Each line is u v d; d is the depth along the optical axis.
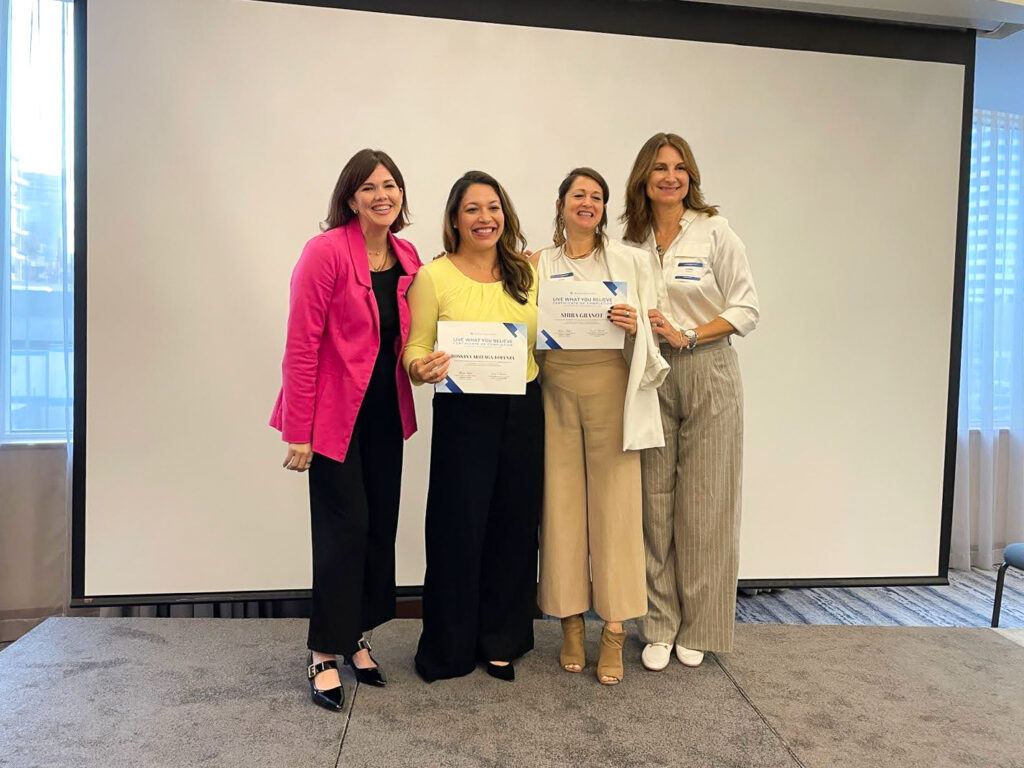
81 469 2.86
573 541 2.20
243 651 2.42
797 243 3.23
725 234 2.21
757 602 3.73
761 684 2.24
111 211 2.80
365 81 2.91
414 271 2.10
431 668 2.19
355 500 2.02
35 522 3.17
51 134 3.12
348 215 2.01
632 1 3.05
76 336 2.82
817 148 3.21
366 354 1.97
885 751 1.88
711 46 3.11
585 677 2.25
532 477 2.15
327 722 1.96
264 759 1.79
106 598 2.90
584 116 3.04
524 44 2.99
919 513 3.39
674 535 2.36
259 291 2.90
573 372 2.14
